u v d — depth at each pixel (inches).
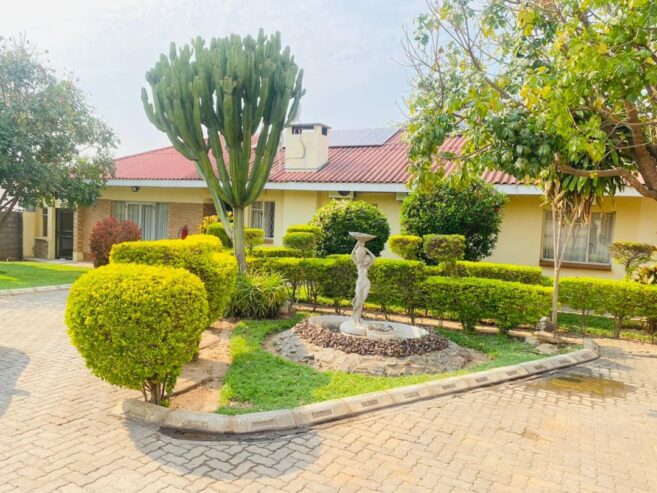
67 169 611.2
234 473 144.6
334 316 323.3
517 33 258.1
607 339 334.3
